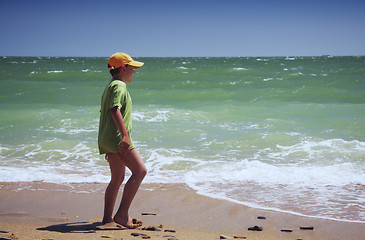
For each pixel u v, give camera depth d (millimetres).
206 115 10859
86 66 39688
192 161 6434
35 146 7410
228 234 3455
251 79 21500
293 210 4180
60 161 6512
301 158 6637
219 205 4371
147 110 11383
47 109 11664
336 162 6316
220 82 19531
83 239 2859
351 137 8180
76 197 4680
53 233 3123
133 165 3236
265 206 4320
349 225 3705
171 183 5301
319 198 4602
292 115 10930
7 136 8375
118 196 4707
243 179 5465
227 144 7641
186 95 15219
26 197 4672
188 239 3164
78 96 14914
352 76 21875
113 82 3121
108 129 3127
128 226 3354
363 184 5172
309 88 16281
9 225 3570
